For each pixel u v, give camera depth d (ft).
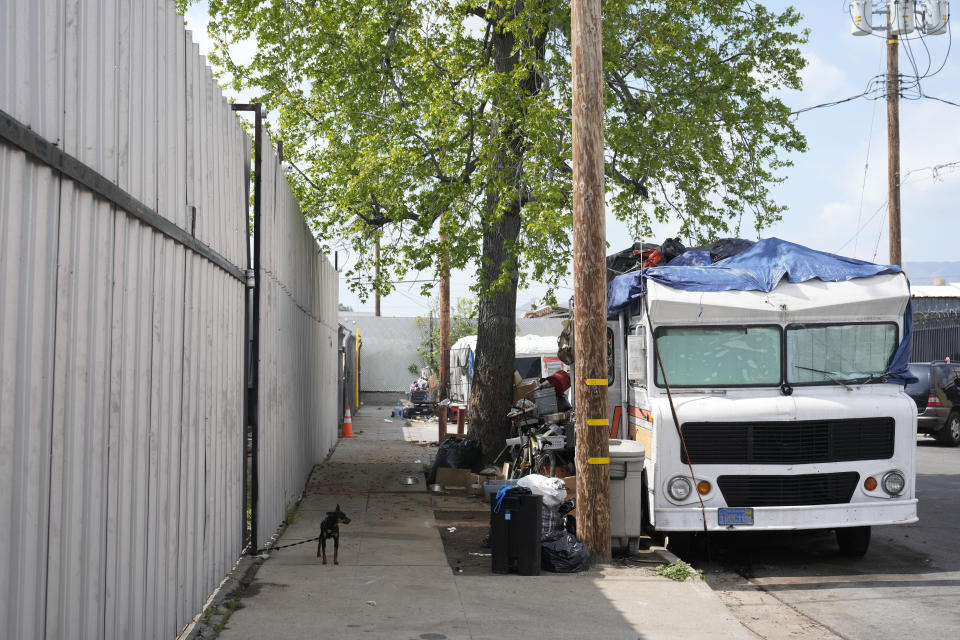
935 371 74.74
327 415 66.69
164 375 18.45
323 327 62.23
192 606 21.29
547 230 40.01
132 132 16.05
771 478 31.01
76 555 13.39
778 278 32.50
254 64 56.03
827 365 32.27
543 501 30.68
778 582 30.22
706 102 50.72
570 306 41.73
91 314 13.94
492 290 45.14
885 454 31.60
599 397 30.60
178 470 19.74
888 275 32.99
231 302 26.66
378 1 49.88
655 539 35.19
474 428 51.42
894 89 83.82
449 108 44.19
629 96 50.24
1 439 10.84
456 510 41.29
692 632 22.45
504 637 21.71
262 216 30.99
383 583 26.76
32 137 11.35
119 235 15.34
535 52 45.65
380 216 53.06
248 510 34.42
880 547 35.88
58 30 12.46
